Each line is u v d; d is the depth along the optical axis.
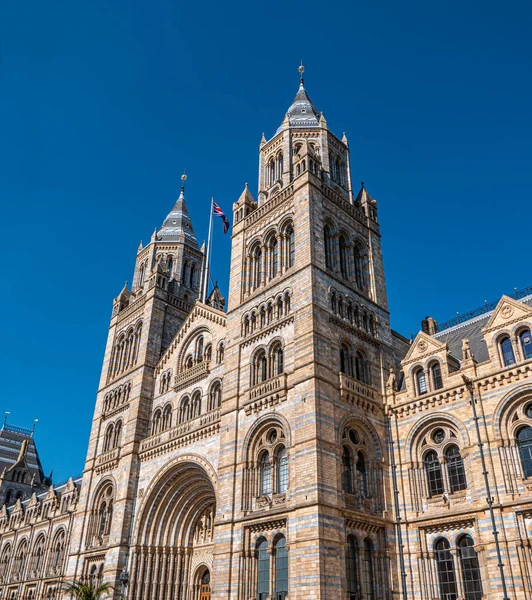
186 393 61.28
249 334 53.16
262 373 50.34
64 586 62.25
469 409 44.53
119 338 77.12
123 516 58.34
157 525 58.19
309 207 52.84
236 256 59.56
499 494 40.28
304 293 48.81
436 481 45.41
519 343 43.84
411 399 48.59
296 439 43.56
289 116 64.38
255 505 45.12
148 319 70.88
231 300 56.97
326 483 41.12
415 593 42.47
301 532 39.88
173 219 85.00
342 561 39.53
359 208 61.56
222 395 52.59
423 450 46.91
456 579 40.94
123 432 65.69
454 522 42.22
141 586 55.19
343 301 51.56
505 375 43.22
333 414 44.53
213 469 51.81
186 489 58.28
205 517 59.03
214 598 43.84
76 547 63.72
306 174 54.59
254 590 42.41
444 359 48.00
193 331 64.69
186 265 80.69
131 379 68.94
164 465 57.88
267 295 53.06
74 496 87.50
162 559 57.09
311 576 37.88
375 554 43.09
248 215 60.50
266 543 43.12
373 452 47.50
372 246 59.19
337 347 48.59
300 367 46.00
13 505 118.62
